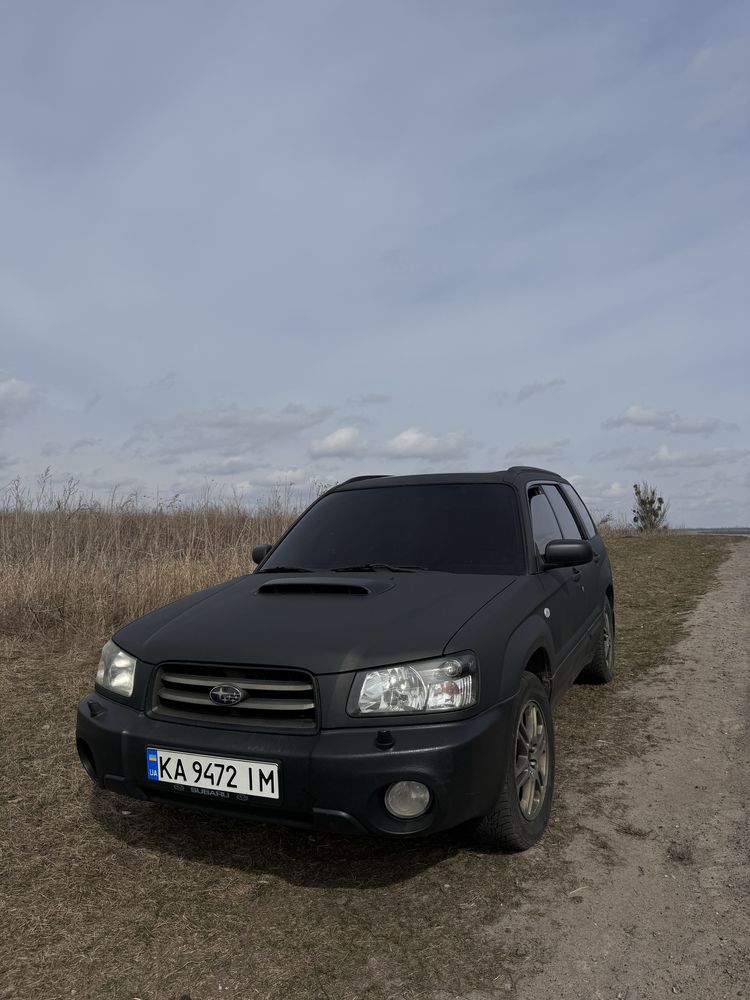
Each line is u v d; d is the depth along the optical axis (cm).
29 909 273
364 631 286
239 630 299
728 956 238
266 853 315
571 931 255
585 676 563
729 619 796
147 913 271
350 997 225
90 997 226
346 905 275
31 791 377
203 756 271
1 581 773
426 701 266
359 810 254
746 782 377
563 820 342
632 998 221
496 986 229
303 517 457
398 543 396
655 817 342
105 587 770
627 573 1198
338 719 265
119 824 342
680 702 518
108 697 311
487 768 272
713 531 2319
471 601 319
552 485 509
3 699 523
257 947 250
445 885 287
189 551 995
